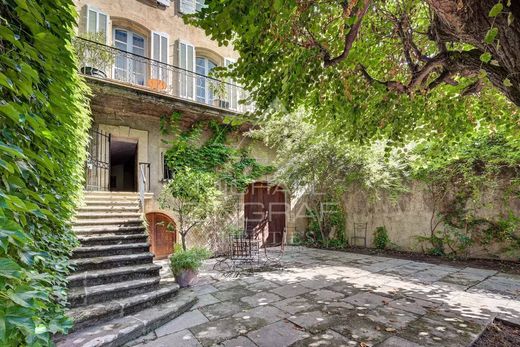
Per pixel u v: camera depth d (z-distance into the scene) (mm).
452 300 3609
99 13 6617
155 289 3557
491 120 3781
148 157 6855
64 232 2250
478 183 5961
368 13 3078
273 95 2902
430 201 6789
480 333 2662
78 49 5828
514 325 2869
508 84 1970
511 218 5531
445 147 4625
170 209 6703
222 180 7836
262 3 1954
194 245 7098
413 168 6508
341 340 2543
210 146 7758
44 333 953
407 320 2979
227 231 7336
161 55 7496
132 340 2600
